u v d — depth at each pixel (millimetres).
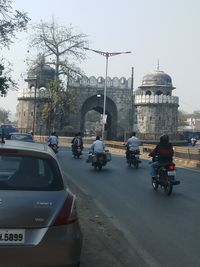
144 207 12695
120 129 97250
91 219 10734
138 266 7055
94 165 24969
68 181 18453
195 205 13133
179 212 11953
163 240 8812
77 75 82938
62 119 85125
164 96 100812
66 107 82500
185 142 88250
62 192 5422
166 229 9820
